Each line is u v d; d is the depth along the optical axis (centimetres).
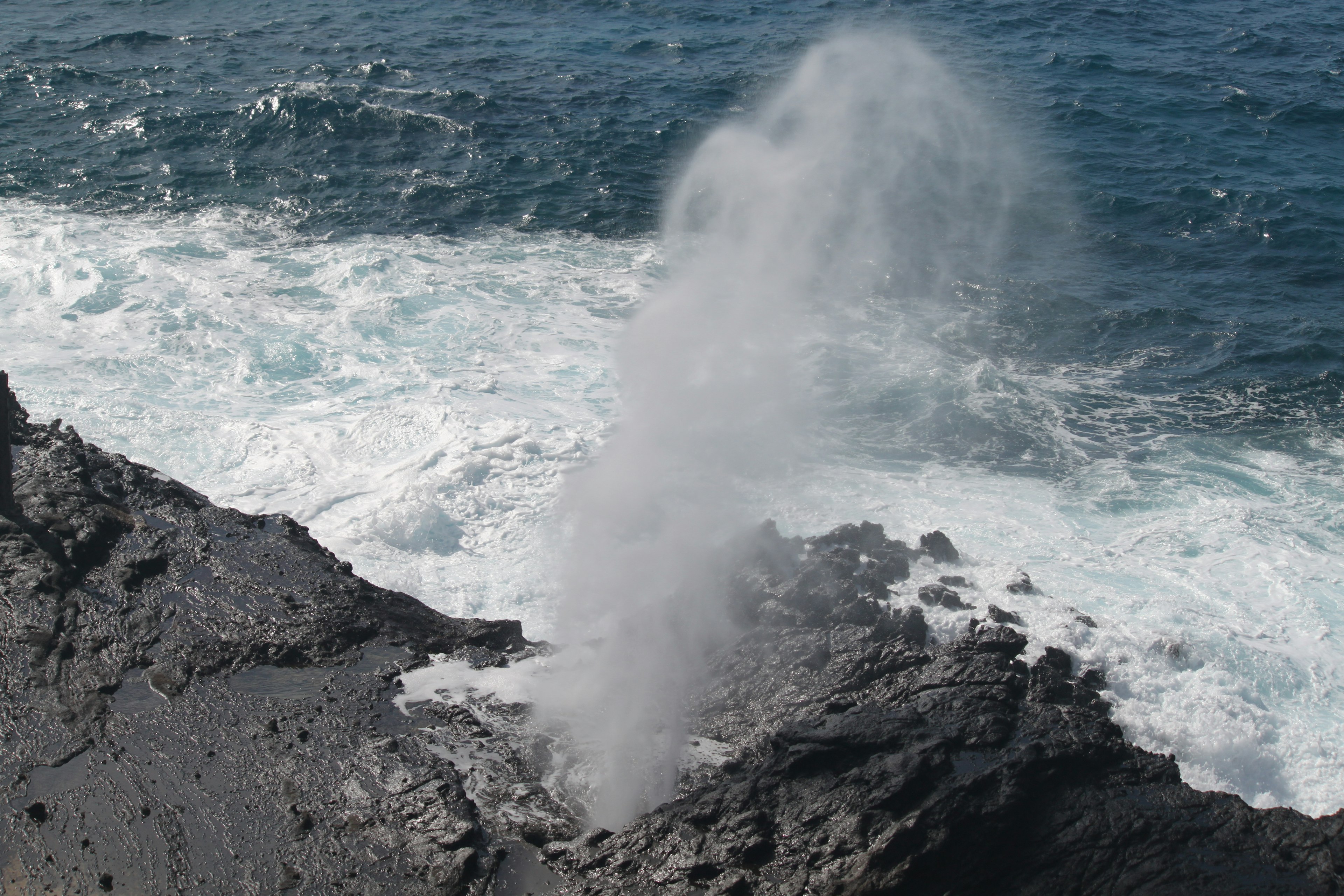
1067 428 1578
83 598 934
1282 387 1716
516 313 1877
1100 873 677
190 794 737
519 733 830
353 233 2217
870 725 762
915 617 977
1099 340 1903
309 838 704
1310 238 2348
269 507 1255
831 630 963
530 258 2144
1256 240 2359
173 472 1323
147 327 1711
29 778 742
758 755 799
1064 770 741
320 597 986
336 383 1594
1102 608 1108
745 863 684
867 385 1666
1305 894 661
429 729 824
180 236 2125
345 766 771
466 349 1727
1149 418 1617
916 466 1450
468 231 2272
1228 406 1655
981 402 1628
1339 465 1478
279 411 1500
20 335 1658
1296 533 1295
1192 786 870
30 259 1930
